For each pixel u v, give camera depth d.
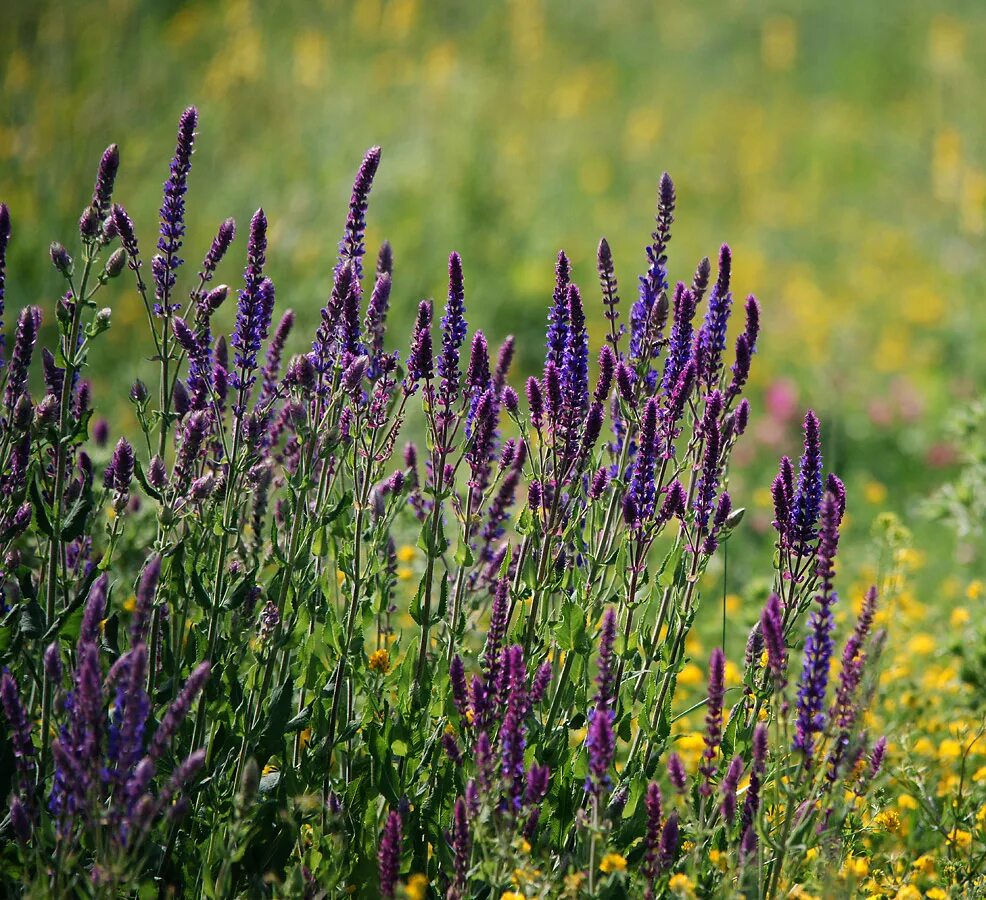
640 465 5.17
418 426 10.17
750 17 27.94
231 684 4.99
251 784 4.25
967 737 6.89
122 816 4.08
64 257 4.97
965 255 18.39
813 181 21.98
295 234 13.30
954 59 23.92
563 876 4.84
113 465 5.16
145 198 13.68
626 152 20.94
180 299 12.39
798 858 4.77
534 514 5.25
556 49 24.55
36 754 4.91
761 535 11.36
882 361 15.22
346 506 5.04
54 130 13.22
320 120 16.16
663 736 5.20
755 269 17.66
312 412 5.10
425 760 5.17
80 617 4.85
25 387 4.91
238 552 5.39
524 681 4.64
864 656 4.58
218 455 5.48
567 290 5.22
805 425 5.02
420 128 16.88
